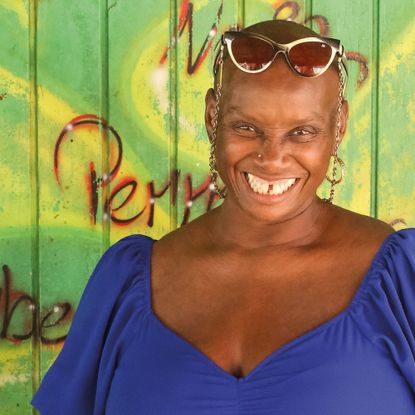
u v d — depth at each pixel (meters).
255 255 1.65
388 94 2.96
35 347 2.90
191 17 2.87
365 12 2.92
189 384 1.55
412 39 2.94
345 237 1.63
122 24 2.85
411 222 2.99
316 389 1.48
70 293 2.90
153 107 2.88
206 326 1.62
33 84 2.83
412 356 1.51
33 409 2.91
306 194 1.58
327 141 1.56
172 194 2.91
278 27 1.59
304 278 1.61
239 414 1.51
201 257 1.70
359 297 1.55
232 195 1.64
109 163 2.88
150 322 1.66
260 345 1.55
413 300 1.55
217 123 1.60
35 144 2.84
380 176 2.97
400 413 1.50
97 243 2.89
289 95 1.50
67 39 2.83
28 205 2.85
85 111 2.85
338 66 1.56
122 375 1.64
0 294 2.86
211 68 2.89
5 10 2.79
